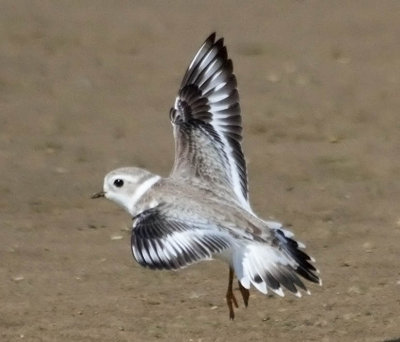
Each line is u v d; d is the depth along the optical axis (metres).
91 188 16.88
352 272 13.70
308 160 17.91
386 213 15.73
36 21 25.31
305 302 12.93
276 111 20.20
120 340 12.02
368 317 12.47
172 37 24.59
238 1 27.30
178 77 22.34
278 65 22.86
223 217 10.30
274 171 17.47
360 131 19.27
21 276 13.75
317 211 15.90
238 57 23.33
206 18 25.95
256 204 16.19
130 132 19.45
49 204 16.28
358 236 14.93
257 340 11.98
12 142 18.83
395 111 20.17
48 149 18.55
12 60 23.00
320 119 19.83
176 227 10.10
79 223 15.58
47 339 12.06
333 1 26.95
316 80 21.95
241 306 12.87
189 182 10.98
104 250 14.60
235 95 11.53
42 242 14.87
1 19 25.31
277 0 27.25
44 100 20.95
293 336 12.06
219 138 11.40
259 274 9.93
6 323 12.47
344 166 17.64
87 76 22.31
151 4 27.09
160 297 13.13
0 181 17.08
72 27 25.02
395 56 23.22
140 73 22.59
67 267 14.05
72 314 12.70
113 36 24.58
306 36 24.55
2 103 20.72
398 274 13.60
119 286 13.47
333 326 12.28
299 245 10.29
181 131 11.48
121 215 15.88
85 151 18.45
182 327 12.32
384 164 17.67
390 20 25.39
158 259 9.91
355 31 24.80
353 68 22.59
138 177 10.96
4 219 15.69
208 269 13.95
